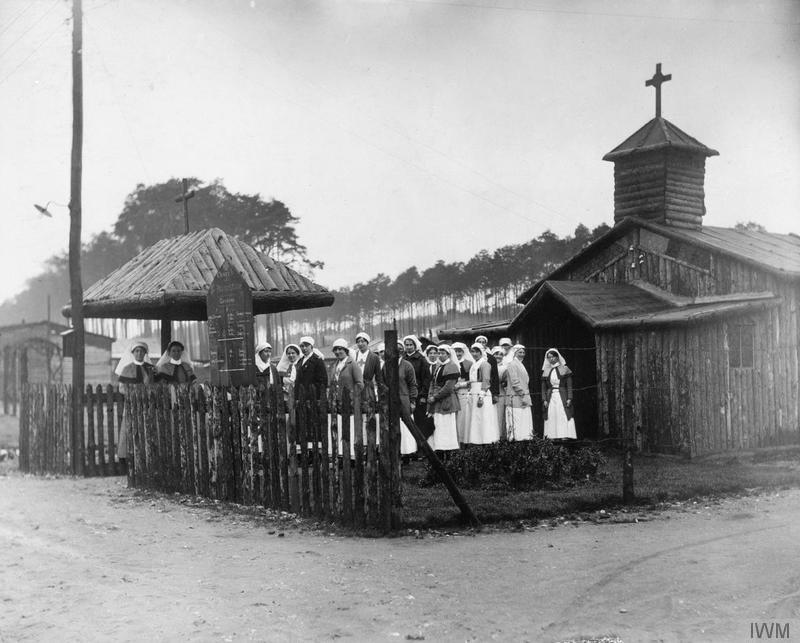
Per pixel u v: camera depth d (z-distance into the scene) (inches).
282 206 1515.7
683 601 270.2
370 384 392.8
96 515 449.7
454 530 387.5
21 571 323.0
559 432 679.1
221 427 478.6
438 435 578.9
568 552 339.9
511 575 303.4
